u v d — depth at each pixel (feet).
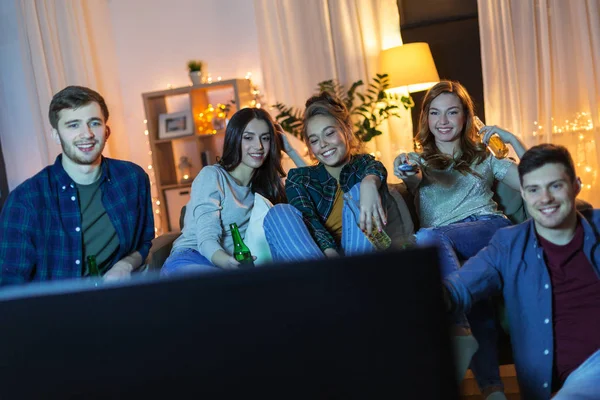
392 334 1.91
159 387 1.99
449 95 8.10
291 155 9.07
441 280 1.89
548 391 5.36
